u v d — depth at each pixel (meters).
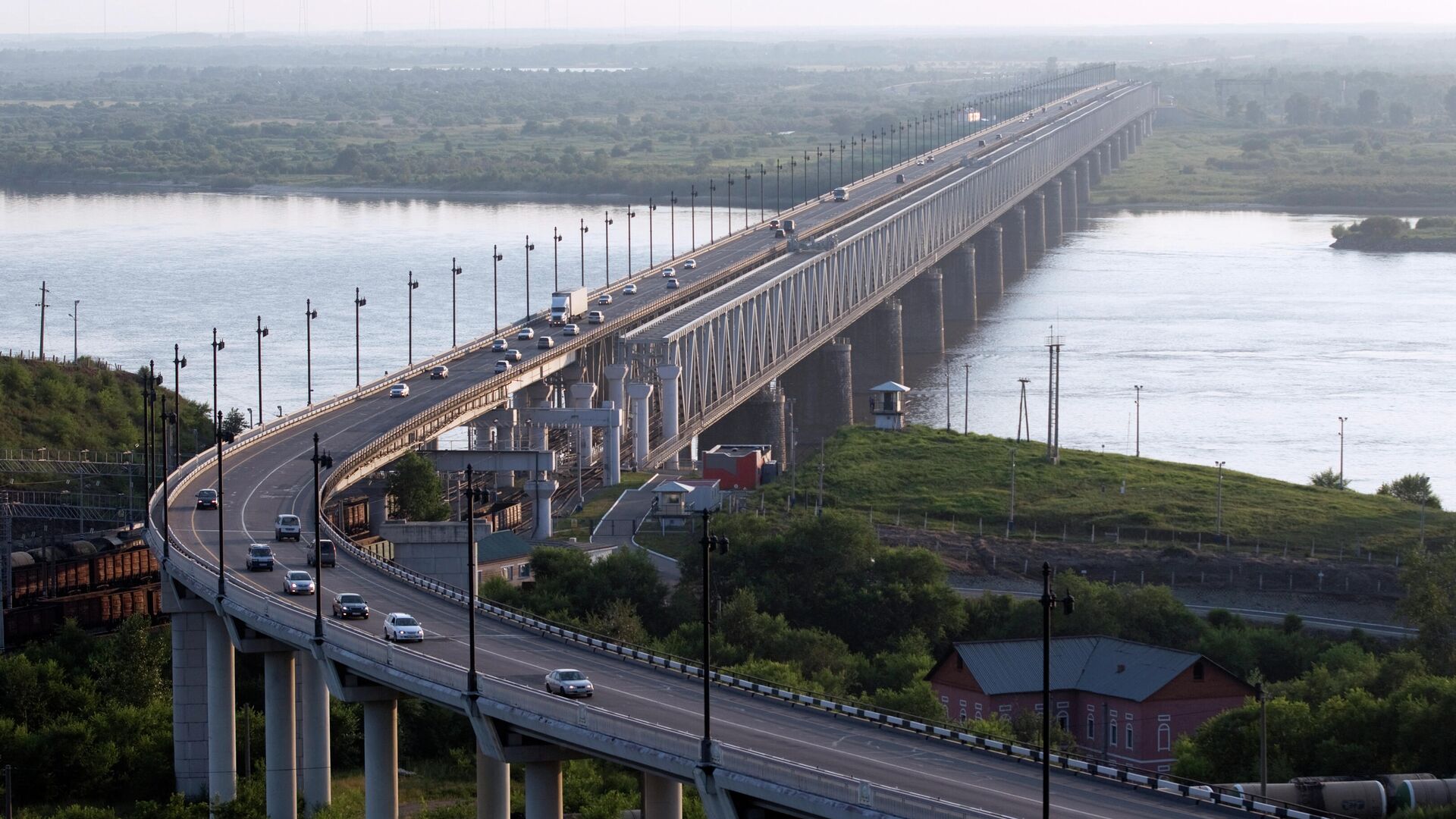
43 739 123.62
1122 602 148.88
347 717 130.75
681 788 89.56
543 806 88.00
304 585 114.19
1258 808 74.00
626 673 96.44
